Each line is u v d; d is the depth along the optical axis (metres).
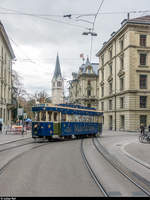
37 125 20.53
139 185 6.87
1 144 17.67
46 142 20.34
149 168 9.63
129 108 40.28
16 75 59.41
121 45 45.16
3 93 43.62
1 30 37.88
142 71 41.12
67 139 23.78
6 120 47.12
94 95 81.00
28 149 15.02
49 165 9.72
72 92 97.44
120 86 44.84
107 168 9.46
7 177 7.57
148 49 41.53
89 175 8.02
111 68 50.69
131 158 12.17
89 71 81.75
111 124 49.88
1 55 41.00
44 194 5.82
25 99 65.81
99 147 16.97
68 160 11.05
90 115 27.05
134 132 38.97
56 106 21.48
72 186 6.61
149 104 41.12
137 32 41.38
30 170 8.68
